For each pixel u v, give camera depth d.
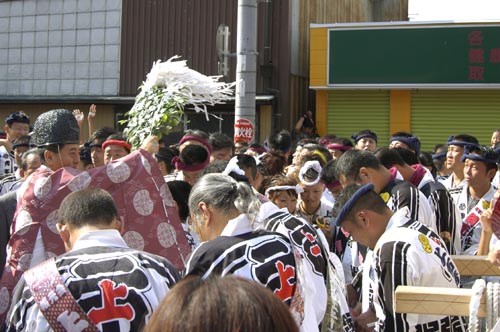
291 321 1.37
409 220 3.43
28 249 3.33
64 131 3.88
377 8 21.34
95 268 2.63
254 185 4.93
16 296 2.68
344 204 3.55
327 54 14.45
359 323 3.48
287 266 2.88
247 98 9.67
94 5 15.86
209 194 3.06
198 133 6.28
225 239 2.92
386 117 14.62
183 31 15.11
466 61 13.78
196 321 1.33
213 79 4.98
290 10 14.73
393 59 14.12
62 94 16.17
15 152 6.77
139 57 15.48
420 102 14.47
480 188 5.68
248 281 1.41
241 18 9.67
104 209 2.84
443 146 8.62
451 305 2.82
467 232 5.46
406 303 2.86
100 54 15.82
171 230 3.63
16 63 16.58
